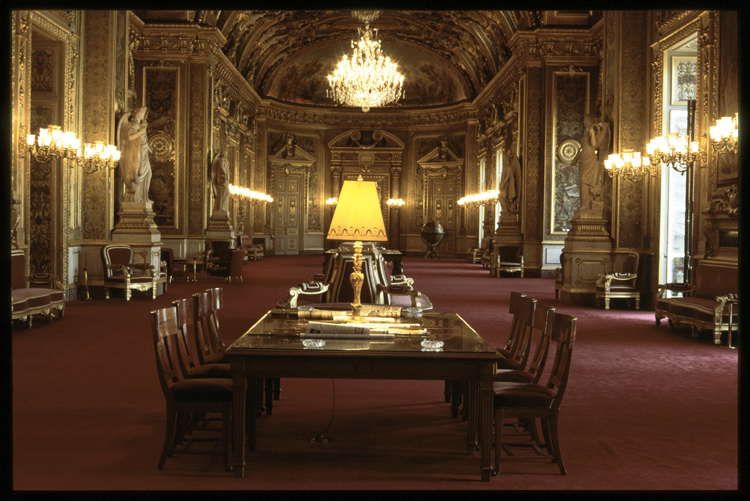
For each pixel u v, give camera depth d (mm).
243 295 14336
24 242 10727
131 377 6484
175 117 19156
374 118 33906
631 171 12016
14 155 10359
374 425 4953
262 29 26312
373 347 3975
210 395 3977
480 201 28234
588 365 7379
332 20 28672
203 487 3686
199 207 19531
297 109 32844
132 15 18000
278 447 4406
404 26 29344
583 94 19344
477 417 4344
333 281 9070
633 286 12594
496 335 9391
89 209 13344
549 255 19875
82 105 13047
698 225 10656
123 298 13336
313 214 33812
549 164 19547
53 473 3877
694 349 8398
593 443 4609
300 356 3830
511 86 22703
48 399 5645
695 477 3951
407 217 34031
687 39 11422
